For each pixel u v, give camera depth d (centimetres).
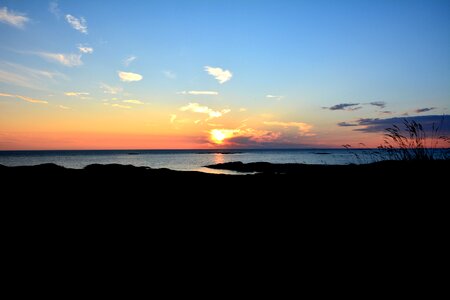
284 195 734
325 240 406
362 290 279
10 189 867
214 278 319
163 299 278
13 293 292
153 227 516
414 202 468
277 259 360
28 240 450
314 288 287
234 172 3241
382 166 619
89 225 528
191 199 747
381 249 360
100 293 291
